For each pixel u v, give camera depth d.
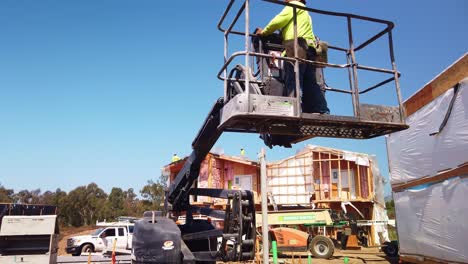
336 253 20.09
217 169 31.47
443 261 11.11
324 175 29.81
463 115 10.36
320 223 18.91
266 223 4.50
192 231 7.50
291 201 29.70
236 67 5.71
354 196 28.97
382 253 19.91
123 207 60.03
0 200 56.22
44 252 8.06
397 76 5.16
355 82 4.93
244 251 5.63
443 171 11.17
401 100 5.06
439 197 11.35
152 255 5.62
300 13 5.43
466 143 10.22
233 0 5.16
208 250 7.05
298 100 4.49
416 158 12.70
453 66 10.80
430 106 11.91
